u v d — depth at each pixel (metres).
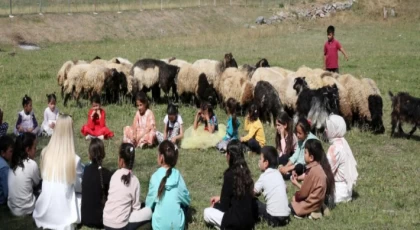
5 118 11.60
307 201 6.73
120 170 6.38
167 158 6.30
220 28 37.00
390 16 37.62
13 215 6.81
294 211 6.80
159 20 35.16
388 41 28.05
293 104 11.28
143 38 31.77
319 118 10.34
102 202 6.50
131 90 12.80
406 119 10.55
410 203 7.36
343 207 7.12
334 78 11.47
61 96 13.47
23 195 6.78
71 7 33.59
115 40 30.44
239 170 6.22
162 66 12.91
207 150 9.58
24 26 27.84
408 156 9.66
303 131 7.81
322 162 6.79
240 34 31.27
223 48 25.48
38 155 9.20
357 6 39.31
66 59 21.02
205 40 28.33
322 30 33.34
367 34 31.12
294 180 7.29
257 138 9.37
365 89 11.22
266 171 6.64
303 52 24.03
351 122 11.42
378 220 6.69
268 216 6.50
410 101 10.52
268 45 26.69
